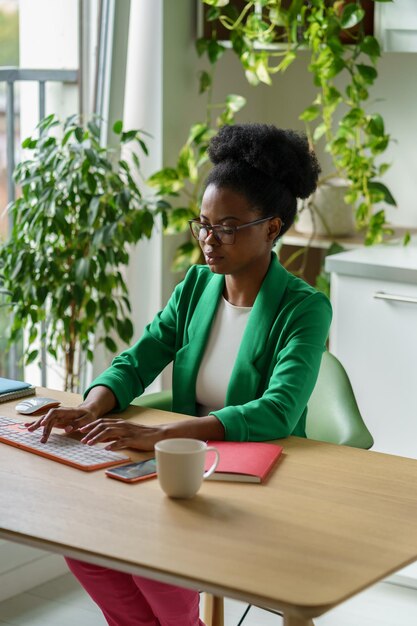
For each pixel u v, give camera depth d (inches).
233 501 65.1
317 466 72.2
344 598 52.3
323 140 154.4
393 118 147.6
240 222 83.4
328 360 98.0
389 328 120.3
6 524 60.7
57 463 71.8
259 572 54.8
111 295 128.5
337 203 141.6
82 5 138.6
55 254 124.6
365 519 62.6
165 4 136.3
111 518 62.0
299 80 154.7
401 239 140.3
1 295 137.9
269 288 86.4
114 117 140.2
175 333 94.1
